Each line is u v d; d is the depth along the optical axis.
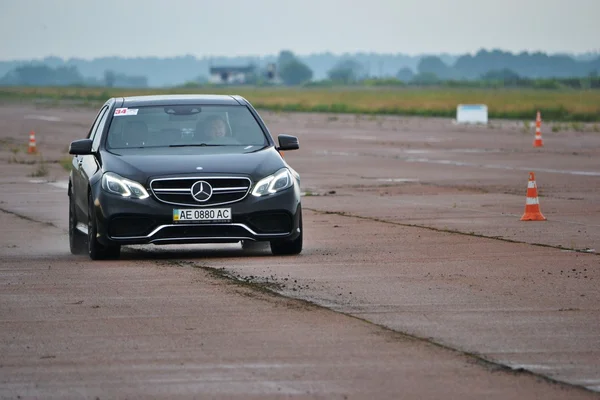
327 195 77.75
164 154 46.69
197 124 48.88
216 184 44.56
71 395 24.25
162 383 25.09
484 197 75.12
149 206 44.31
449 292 36.62
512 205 69.50
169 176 44.50
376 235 53.78
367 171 99.88
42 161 118.81
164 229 44.34
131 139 48.25
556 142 142.75
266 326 31.23
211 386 24.80
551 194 76.56
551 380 25.03
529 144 138.75
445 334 30.02
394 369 26.11
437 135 164.62
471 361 26.84
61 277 41.03
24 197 79.44
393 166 105.44
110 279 40.31
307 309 33.72
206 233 44.53
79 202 49.28
